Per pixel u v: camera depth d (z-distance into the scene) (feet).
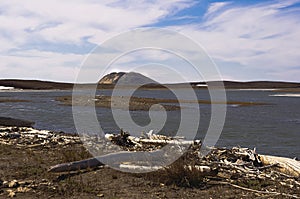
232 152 41.83
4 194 26.63
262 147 64.44
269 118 120.98
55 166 33.17
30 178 31.14
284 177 34.19
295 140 72.64
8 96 274.57
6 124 91.86
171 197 27.02
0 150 42.93
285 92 463.83
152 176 31.89
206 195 27.76
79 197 26.50
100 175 32.71
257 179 32.76
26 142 50.11
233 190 29.19
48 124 96.53
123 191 28.22
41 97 256.93
